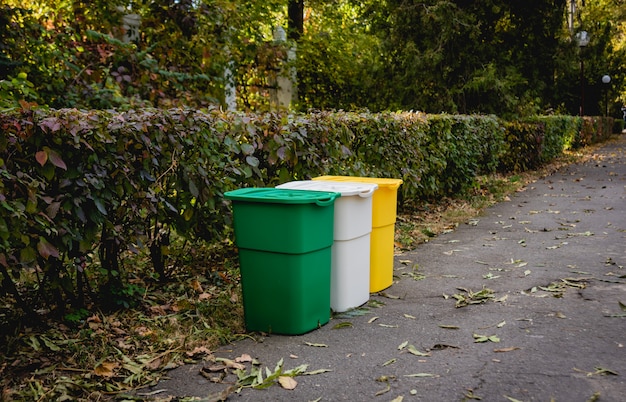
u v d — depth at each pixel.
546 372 3.38
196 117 4.73
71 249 3.99
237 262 5.91
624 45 39.31
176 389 3.33
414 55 16.80
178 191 4.75
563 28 19.69
